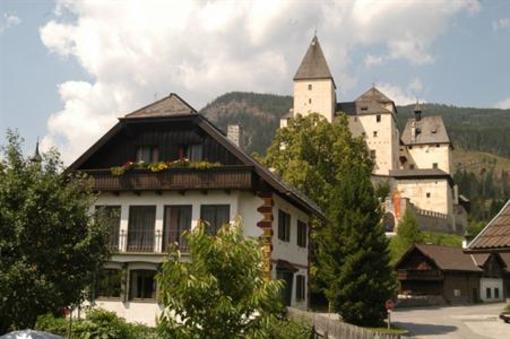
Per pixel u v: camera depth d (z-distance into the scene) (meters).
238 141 37.62
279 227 29.30
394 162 120.25
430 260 62.94
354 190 36.03
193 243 9.75
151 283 27.92
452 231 112.69
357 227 35.09
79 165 29.69
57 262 15.02
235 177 26.95
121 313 27.50
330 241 35.94
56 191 15.35
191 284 9.23
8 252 14.38
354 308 33.88
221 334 9.35
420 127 135.88
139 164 28.34
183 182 27.58
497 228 11.23
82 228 15.84
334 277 35.25
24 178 15.09
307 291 35.62
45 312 14.84
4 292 13.77
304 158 55.00
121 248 28.48
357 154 57.81
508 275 77.50
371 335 17.33
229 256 9.63
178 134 29.31
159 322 9.55
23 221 14.47
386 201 100.19
